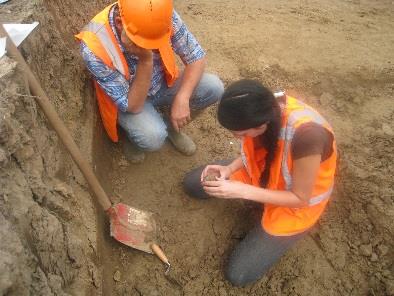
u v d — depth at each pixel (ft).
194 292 6.93
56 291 4.53
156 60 7.37
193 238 7.57
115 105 7.26
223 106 4.91
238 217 7.86
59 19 7.78
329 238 7.59
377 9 13.50
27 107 5.39
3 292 3.62
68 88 7.16
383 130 9.48
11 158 4.98
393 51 11.52
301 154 5.26
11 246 4.03
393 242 7.39
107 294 6.18
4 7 6.53
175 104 7.61
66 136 5.67
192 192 8.00
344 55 11.25
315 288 7.02
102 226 6.90
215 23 12.09
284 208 6.49
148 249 7.14
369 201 7.88
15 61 5.19
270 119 5.00
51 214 5.19
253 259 6.65
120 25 6.39
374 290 6.99
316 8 13.24
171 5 6.13
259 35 11.69
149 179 8.40
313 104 10.11
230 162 7.63
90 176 6.23
